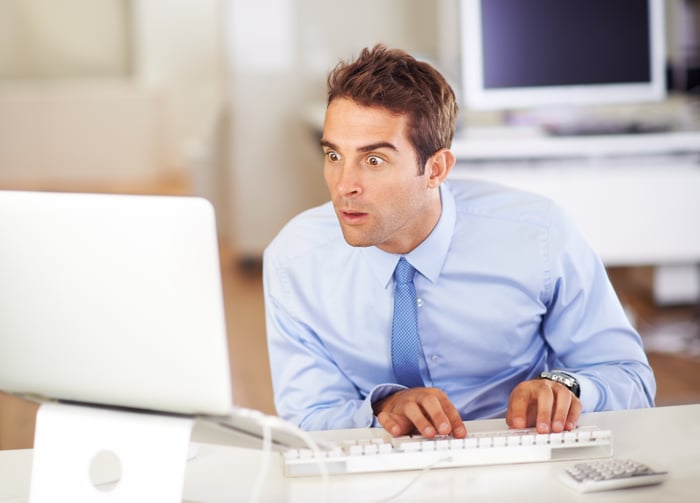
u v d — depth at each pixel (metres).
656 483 1.47
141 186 10.92
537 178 4.35
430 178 1.77
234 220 6.80
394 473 1.54
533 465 1.56
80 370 1.38
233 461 1.64
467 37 4.29
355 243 1.72
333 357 1.99
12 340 1.41
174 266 1.30
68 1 11.66
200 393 1.33
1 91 11.12
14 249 1.37
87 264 1.34
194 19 11.38
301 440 1.41
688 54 5.21
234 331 5.45
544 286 1.94
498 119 5.15
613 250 4.43
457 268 1.92
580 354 1.97
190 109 11.50
